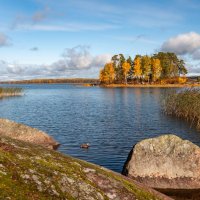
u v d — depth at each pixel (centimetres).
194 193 1555
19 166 877
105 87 13450
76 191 883
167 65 12912
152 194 1068
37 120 4156
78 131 3291
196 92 4241
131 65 13675
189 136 3027
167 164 1627
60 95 9600
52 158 1020
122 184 1012
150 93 8825
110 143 2698
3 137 1109
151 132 3231
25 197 772
